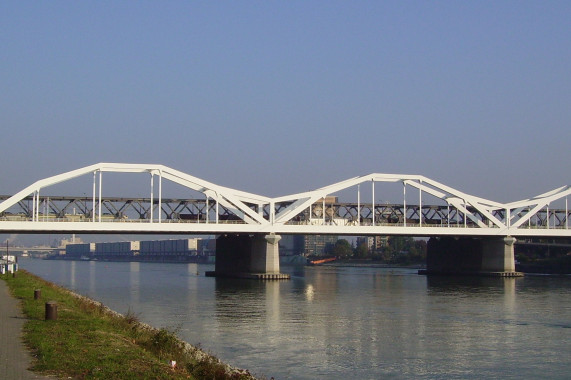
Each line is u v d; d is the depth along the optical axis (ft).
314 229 475.72
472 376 152.15
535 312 269.03
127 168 416.26
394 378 148.46
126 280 501.97
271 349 179.22
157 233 440.86
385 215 533.55
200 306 286.87
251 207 513.04
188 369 108.68
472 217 524.93
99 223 410.93
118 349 110.22
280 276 486.79
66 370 91.81
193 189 439.22
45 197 422.00
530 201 535.60
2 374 89.66
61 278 543.39
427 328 221.25
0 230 390.21
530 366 163.02
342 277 547.90
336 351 177.58
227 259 549.54
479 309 279.69
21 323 137.08
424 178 504.84
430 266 615.57
